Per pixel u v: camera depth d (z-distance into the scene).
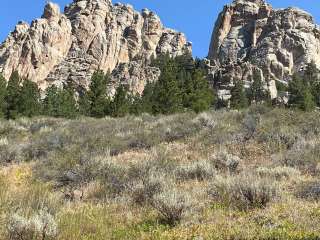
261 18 147.00
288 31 131.12
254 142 17.72
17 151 18.48
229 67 98.75
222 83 94.94
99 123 26.58
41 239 7.71
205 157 16.28
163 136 20.27
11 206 9.78
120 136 20.83
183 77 72.75
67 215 9.36
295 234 7.05
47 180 14.70
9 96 48.47
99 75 55.53
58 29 136.12
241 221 8.30
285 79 116.31
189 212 9.05
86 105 60.66
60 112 52.16
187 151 17.62
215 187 10.84
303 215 8.26
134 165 13.73
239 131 19.22
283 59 123.00
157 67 116.50
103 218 9.39
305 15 137.88
